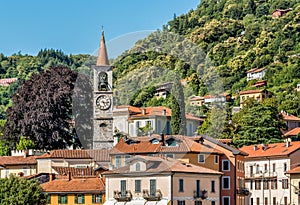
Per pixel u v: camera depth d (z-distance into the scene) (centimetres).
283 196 15400
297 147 15712
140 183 10850
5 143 14512
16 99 14238
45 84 13900
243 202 13962
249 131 18138
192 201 11694
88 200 11738
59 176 12281
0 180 9725
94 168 12231
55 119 13550
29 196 9606
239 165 13788
